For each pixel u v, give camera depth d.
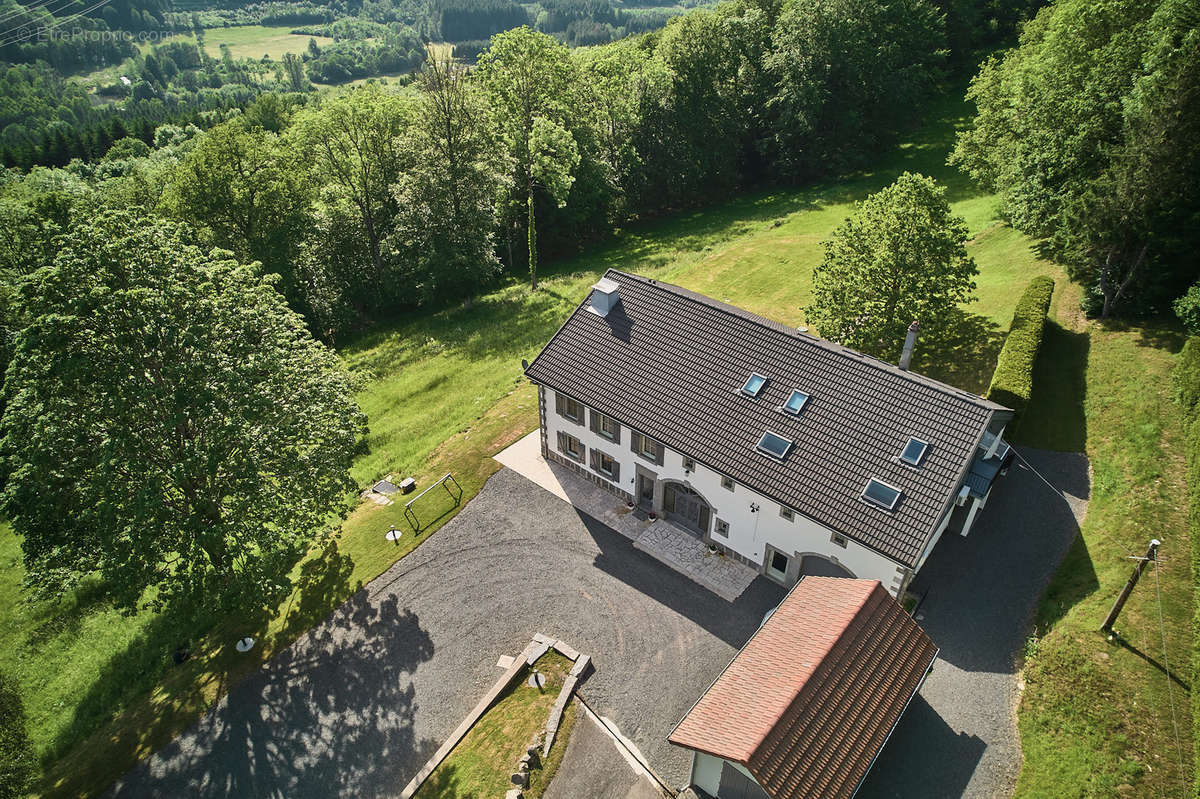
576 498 32.69
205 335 25.14
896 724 21.34
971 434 23.92
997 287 42.06
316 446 28.30
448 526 31.55
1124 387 30.94
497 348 48.66
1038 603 24.94
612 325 32.34
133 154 111.31
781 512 26.11
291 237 58.00
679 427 28.34
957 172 64.50
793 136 72.62
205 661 27.09
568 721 23.23
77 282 23.61
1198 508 23.92
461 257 55.94
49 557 24.58
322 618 27.83
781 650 21.45
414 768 22.58
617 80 73.25
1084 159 36.31
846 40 67.31
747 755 17.92
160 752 23.69
